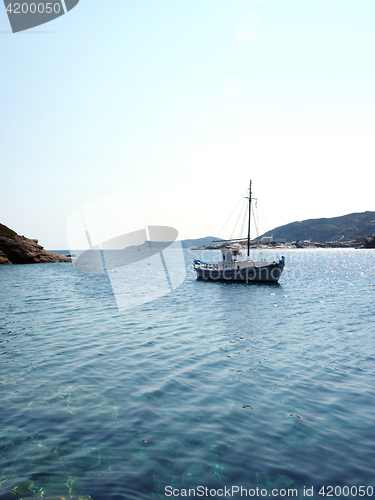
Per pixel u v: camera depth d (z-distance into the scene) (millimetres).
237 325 17656
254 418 7297
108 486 5004
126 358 11664
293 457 5820
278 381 9602
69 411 7543
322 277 53562
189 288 36531
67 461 5648
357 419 7258
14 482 5066
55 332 15461
